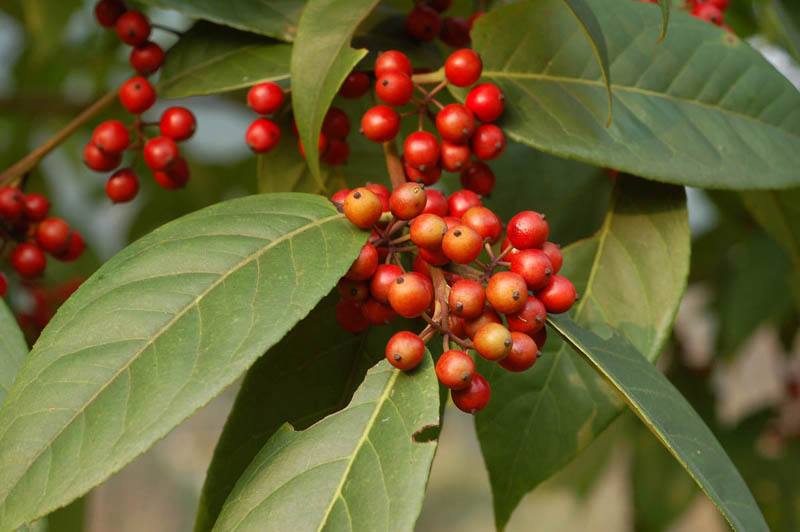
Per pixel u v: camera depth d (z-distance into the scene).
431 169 0.44
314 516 0.39
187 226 0.41
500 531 0.46
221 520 0.40
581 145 0.45
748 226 0.72
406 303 0.40
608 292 0.47
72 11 0.75
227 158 0.86
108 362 0.39
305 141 0.44
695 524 1.16
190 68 0.48
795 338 0.76
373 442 0.40
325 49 0.44
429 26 0.48
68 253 0.50
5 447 0.38
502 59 0.46
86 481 0.38
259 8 0.48
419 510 0.39
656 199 0.47
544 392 0.46
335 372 0.45
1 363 0.41
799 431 0.74
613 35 0.47
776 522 0.71
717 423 0.74
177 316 0.39
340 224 0.41
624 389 0.41
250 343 0.39
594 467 0.82
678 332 0.75
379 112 0.44
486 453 0.46
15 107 0.72
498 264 0.41
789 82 0.47
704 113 0.46
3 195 0.48
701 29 0.47
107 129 0.48
